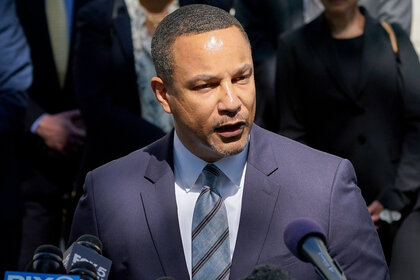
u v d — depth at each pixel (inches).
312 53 371.2
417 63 370.0
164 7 379.9
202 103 220.5
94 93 382.9
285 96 376.5
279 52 377.7
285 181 231.1
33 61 436.1
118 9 384.5
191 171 235.1
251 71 222.4
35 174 438.6
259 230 227.5
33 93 438.6
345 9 365.7
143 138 376.2
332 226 226.8
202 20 221.9
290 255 225.5
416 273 362.6
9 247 406.3
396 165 370.3
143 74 381.4
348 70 368.8
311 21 377.1
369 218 235.3
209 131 221.6
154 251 231.0
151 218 233.3
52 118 435.8
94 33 384.2
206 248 227.5
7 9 418.6
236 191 233.3
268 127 398.3
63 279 182.1
